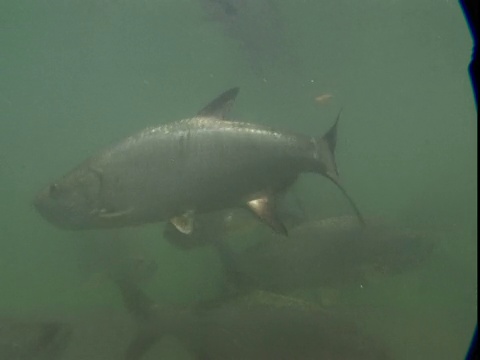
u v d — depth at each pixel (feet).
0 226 62.80
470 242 44.06
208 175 14.92
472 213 51.21
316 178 58.18
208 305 16.99
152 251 42.01
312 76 122.11
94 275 34.68
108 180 15.05
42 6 91.81
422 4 81.61
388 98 252.01
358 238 22.40
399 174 115.75
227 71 138.00
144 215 15.29
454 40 108.06
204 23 92.07
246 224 22.24
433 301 31.35
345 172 119.85
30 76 215.51
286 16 79.77
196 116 15.31
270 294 16.76
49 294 34.96
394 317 28.45
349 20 88.58
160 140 14.96
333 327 15.60
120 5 88.38
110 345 23.95
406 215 51.06
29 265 44.86
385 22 92.17
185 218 15.26
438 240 39.83
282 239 21.09
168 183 14.84
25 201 78.33
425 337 25.68
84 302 32.22
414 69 156.15
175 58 136.26
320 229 21.80
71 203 15.53
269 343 15.64
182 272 36.60
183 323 17.08
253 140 15.23
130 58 146.61
